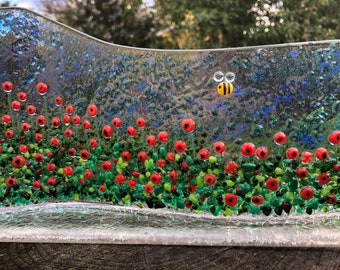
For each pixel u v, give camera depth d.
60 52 0.19
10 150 0.19
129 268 0.15
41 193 0.19
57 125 0.19
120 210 0.18
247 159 0.17
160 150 0.18
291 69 0.17
